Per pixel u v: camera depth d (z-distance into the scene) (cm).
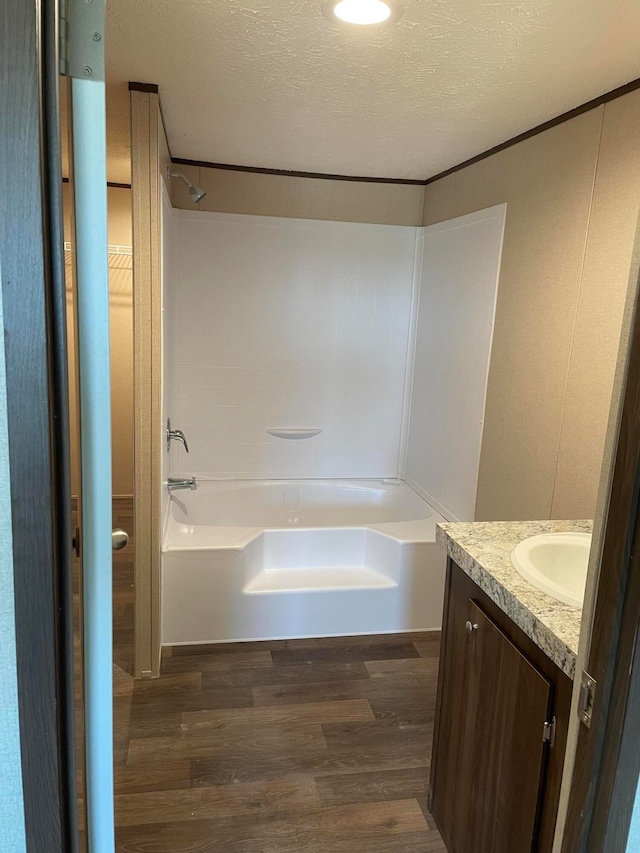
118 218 427
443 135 259
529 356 245
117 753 211
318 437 381
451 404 321
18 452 69
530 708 132
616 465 83
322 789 198
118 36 171
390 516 378
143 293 226
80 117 73
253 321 358
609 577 84
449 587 178
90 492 83
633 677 81
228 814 187
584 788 90
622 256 193
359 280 366
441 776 182
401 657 276
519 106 217
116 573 353
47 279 67
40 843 79
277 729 225
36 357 67
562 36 160
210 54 182
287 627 287
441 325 335
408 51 173
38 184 64
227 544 276
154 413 235
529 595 137
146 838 177
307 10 150
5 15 60
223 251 347
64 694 78
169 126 263
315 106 227
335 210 356
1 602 72
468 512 300
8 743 76
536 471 240
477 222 290
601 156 203
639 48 166
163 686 248
